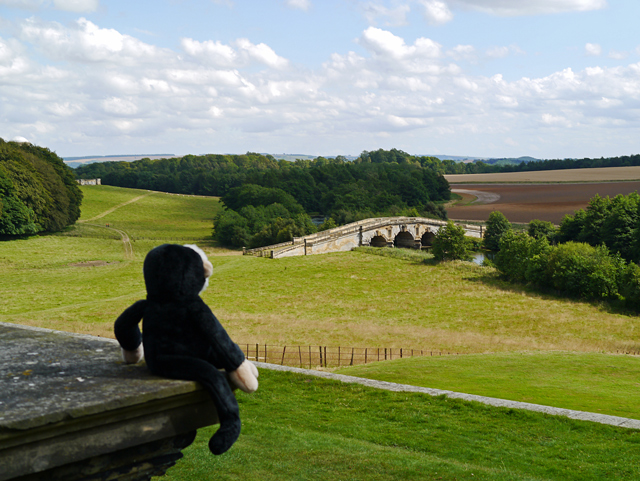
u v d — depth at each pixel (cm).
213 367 360
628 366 2811
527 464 1412
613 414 1912
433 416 1808
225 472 1197
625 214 9019
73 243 10175
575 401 2094
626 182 19062
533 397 2148
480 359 2980
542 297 6500
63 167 12575
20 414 285
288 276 7569
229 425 344
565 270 6569
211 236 12512
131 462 349
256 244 10938
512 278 7450
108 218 14262
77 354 428
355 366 2923
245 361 385
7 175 9869
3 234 10019
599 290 6234
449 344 4147
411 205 16338
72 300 5931
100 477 336
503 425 1727
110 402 311
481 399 1970
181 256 381
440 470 1300
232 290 6706
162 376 364
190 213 16000
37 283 6900
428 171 18775
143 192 18688
